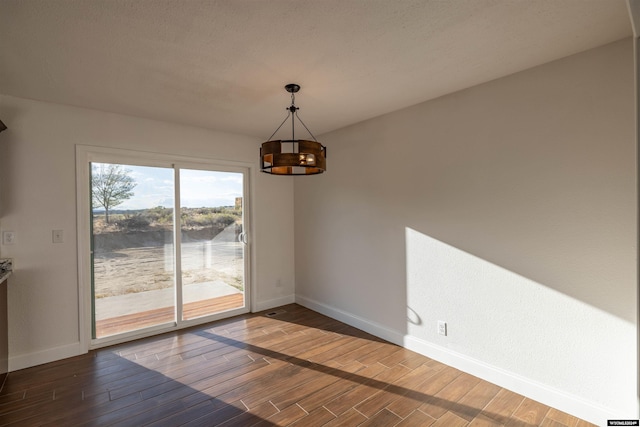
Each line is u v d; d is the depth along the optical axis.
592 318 1.99
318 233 4.16
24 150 2.72
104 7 1.52
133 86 2.48
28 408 2.15
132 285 3.35
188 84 2.46
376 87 2.55
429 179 2.86
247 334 3.44
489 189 2.46
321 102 2.89
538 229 2.21
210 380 2.51
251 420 2.04
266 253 4.33
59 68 2.16
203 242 3.83
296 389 2.38
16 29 1.69
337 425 1.99
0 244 2.62
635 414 1.85
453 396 2.28
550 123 2.14
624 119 1.87
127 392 2.35
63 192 2.89
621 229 1.89
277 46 1.92
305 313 4.12
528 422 2.00
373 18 1.65
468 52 2.02
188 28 1.72
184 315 3.68
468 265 2.59
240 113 3.19
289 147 4.28
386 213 3.26
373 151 3.38
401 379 2.51
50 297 2.82
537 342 2.22
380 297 3.34
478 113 2.52
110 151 3.13
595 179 1.97
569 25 1.74
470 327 2.59
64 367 2.71
